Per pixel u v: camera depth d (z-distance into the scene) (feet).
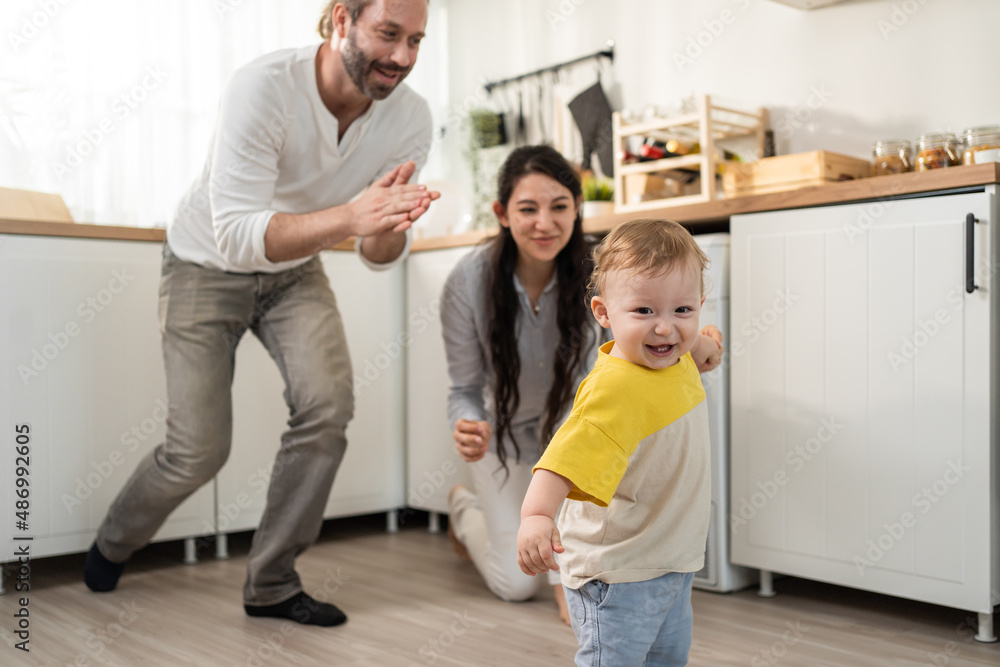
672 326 3.33
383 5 4.94
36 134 8.26
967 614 5.69
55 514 6.49
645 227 3.48
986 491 5.02
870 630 5.36
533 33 10.23
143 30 8.86
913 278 5.30
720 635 5.26
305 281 5.98
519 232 5.55
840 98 7.37
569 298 5.83
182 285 5.82
